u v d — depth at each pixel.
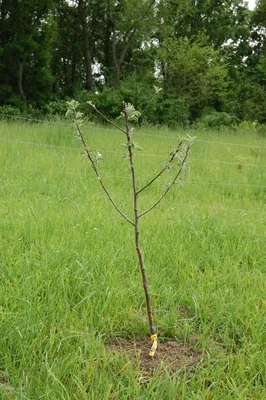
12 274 3.72
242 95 34.41
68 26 32.31
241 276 4.14
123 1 27.69
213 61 26.14
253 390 2.73
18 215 5.08
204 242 4.85
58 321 3.21
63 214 5.32
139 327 3.27
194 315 3.53
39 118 19.66
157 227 5.10
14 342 2.95
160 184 7.52
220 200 7.05
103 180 7.51
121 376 2.73
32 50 25.70
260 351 2.97
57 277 3.68
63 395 2.55
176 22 34.75
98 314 3.27
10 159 8.08
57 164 8.10
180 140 2.95
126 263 4.14
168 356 3.03
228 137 14.25
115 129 13.52
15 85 26.20
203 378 2.72
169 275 4.13
